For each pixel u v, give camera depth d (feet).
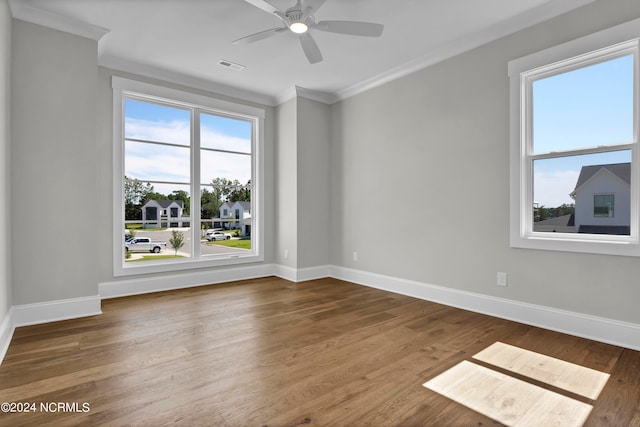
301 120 14.88
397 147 12.80
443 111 11.23
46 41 9.11
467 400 5.49
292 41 10.46
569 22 8.38
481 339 8.07
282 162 15.60
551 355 7.15
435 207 11.48
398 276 12.75
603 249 7.81
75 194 9.55
